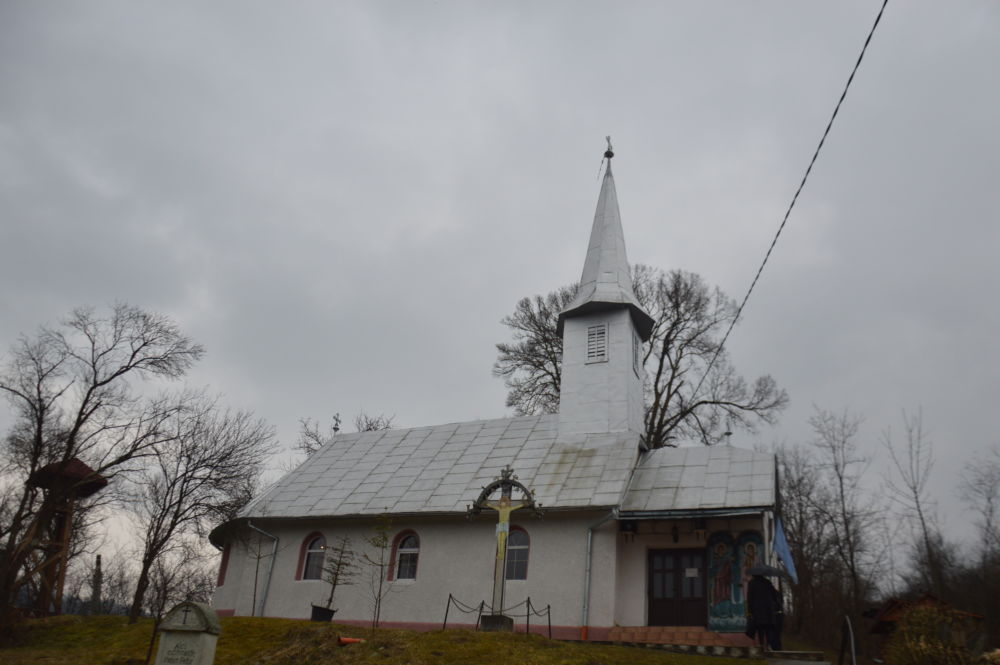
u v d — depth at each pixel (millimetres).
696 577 21359
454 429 29000
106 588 44250
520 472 24688
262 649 17109
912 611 16547
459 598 22844
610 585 21156
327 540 25625
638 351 28766
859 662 21719
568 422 26531
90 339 26375
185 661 14203
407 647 15672
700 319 35156
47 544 25766
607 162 32750
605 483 22875
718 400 33594
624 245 30391
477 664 14727
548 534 22562
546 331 36844
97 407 25531
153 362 27062
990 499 33750
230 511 28125
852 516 32812
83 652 19047
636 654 17203
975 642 15625
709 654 18969
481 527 23609
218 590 27234
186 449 28266
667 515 21141
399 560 24469
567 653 15859
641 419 27844
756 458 22766
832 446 34000
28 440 25766
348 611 24047
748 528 21219
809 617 32375
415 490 25469
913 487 30406
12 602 24000
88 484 28812
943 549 34625
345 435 31062
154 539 27250
